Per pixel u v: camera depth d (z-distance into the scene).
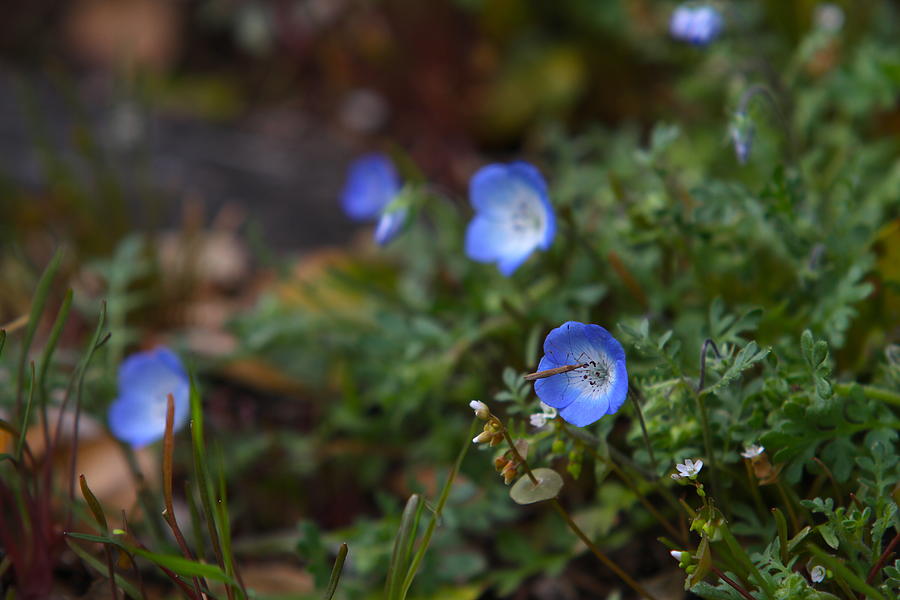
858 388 0.58
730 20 0.73
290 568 0.67
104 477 0.69
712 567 0.56
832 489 0.60
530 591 0.65
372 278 0.79
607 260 0.67
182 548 0.57
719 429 0.59
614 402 0.55
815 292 0.63
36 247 0.82
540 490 0.57
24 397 0.65
